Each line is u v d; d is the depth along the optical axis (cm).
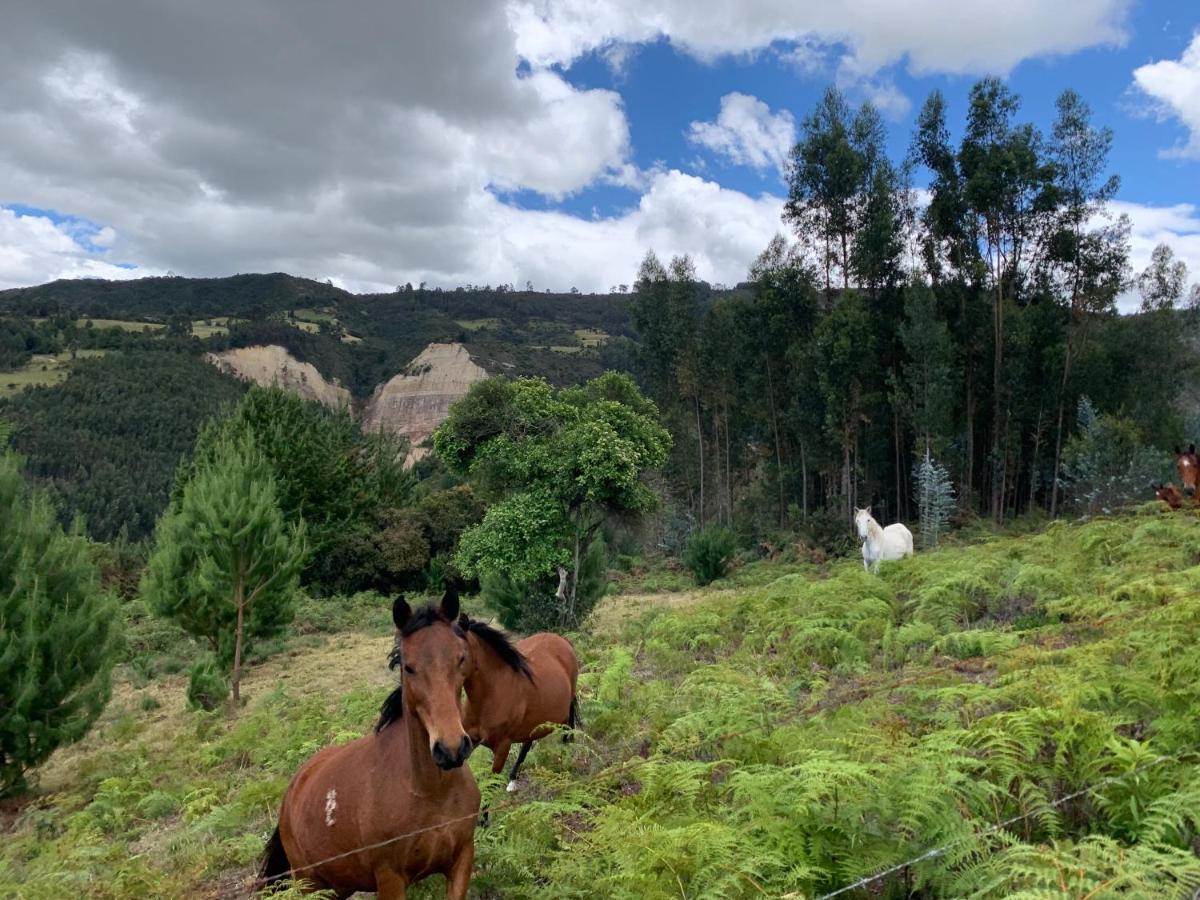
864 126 3741
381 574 3134
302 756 920
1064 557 1063
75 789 1073
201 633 1658
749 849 357
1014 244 3438
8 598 1096
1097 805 389
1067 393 3269
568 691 675
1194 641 535
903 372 3481
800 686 795
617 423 1664
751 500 4300
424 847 374
